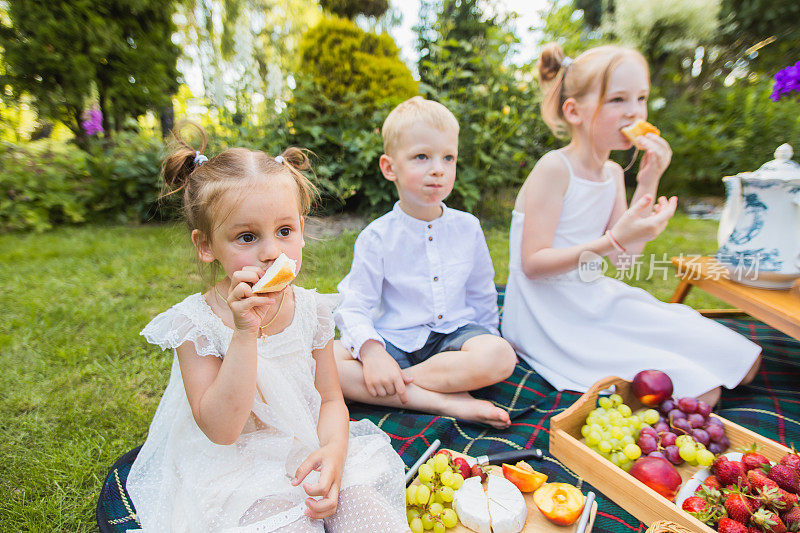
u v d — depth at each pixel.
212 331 1.25
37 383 2.09
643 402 1.70
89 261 3.77
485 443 1.69
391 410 1.86
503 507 1.27
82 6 5.36
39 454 1.66
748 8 4.65
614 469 1.38
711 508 1.20
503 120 4.85
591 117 1.92
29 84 5.54
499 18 6.96
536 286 2.11
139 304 2.98
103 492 1.39
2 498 1.47
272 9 9.85
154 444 1.30
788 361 2.17
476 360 1.78
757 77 5.30
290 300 1.38
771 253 1.82
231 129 4.80
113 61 5.79
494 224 4.85
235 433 1.15
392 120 1.98
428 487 1.36
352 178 4.88
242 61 5.00
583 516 1.27
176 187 1.41
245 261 1.18
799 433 1.66
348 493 1.19
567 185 2.00
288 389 1.31
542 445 1.68
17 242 4.24
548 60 2.06
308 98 5.23
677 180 5.24
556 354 2.07
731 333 1.82
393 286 2.05
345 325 1.90
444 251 2.05
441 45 5.14
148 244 4.21
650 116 5.20
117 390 2.03
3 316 2.76
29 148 5.33
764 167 1.85
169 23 6.18
